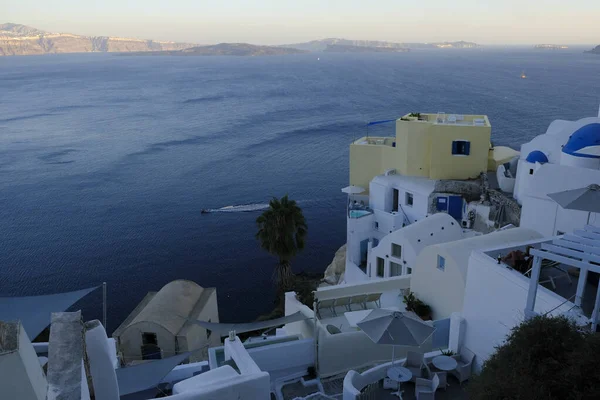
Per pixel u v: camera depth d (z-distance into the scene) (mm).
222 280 65500
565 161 31125
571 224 24938
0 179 111500
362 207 44750
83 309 58875
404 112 195875
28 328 15500
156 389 16641
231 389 11516
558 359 8938
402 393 14633
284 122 181125
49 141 151000
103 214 90000
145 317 30297
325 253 73250
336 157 129000
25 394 6137
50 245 76688
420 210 41125
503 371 9672
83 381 7496
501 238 22219
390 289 24922
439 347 19297
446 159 42062
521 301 13773
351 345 18484
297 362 18281
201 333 32125
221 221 86000
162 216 88750
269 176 112875
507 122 158625
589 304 13469
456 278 20078
